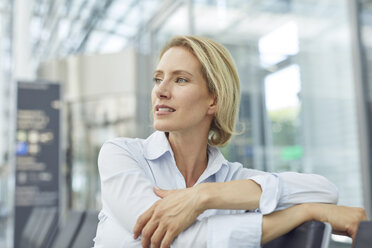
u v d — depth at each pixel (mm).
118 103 7367
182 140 1057
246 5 4449
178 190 910
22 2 11398
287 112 3828
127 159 1004
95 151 7449
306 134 3627
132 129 7172
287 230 875
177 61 1000
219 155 1095
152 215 881
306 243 823
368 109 3154
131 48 7500
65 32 9992
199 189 878
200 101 1016
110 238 931
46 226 4055
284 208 917
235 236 852
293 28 3791
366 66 3199
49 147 6207
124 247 906
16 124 6102
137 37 7703
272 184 903
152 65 7086
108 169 990
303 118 3654
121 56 7438
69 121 7656
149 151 1067
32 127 6168
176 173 1045
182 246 856
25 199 5980
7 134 10539
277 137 3926
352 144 3242
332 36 3412
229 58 1066
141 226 888
